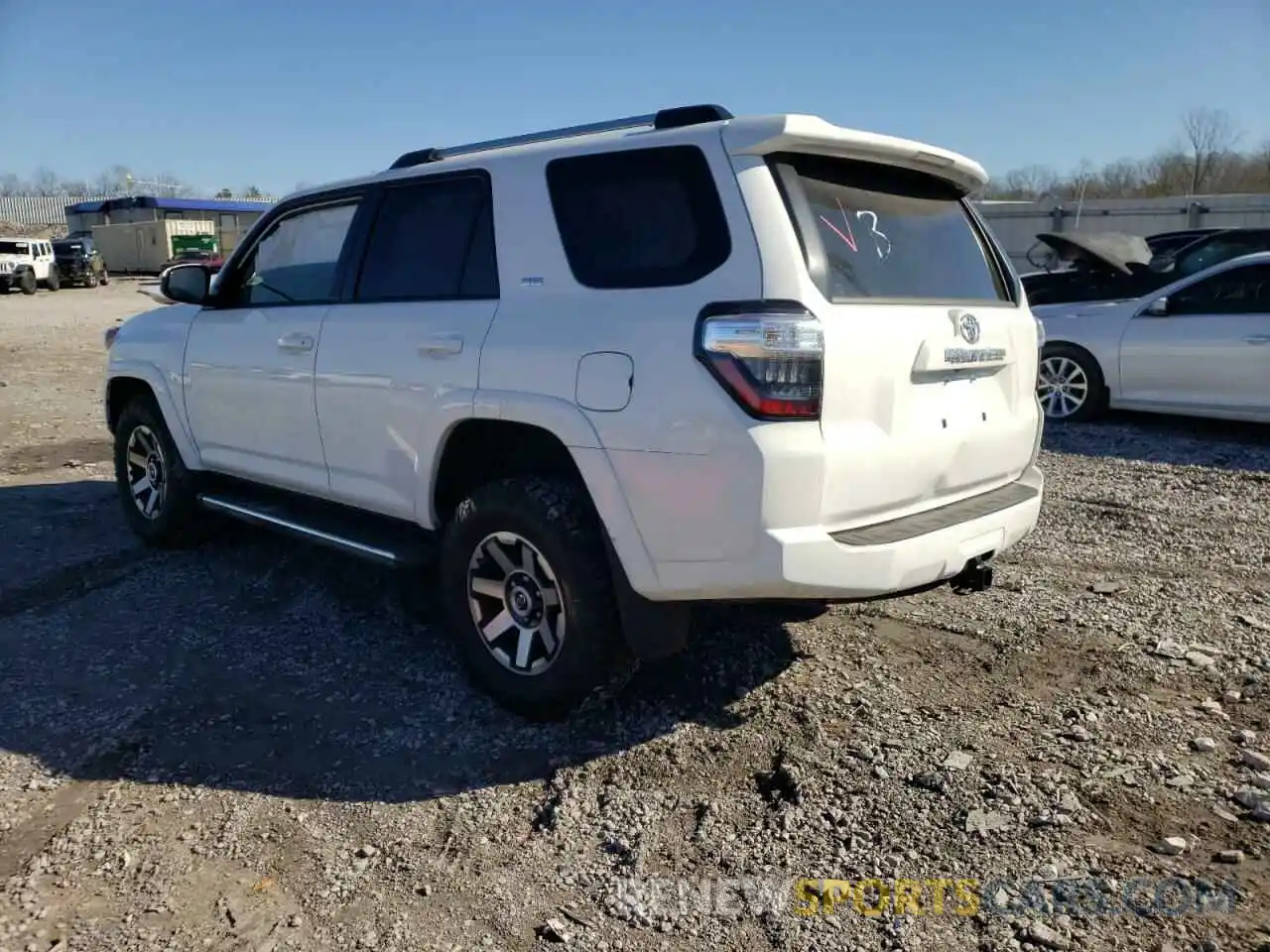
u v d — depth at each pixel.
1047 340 9.38
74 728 3.72
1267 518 6.09
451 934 2.62
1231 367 8.37
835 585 3.06
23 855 2.99
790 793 3.17
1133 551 5.46
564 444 3.37
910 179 3.71
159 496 5.68
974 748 3.39
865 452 3.14
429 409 3.78
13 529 6.23
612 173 3.44
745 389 2.98
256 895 2.79
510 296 3.64
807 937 2.56
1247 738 3.41
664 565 3.18
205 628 4.63
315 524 4.48
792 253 3.07
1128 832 2.92
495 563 3.71
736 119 3.24
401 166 4.30
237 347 4.79
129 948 2.59
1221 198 27.38
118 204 54.41
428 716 3.77
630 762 3.40
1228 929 2.52
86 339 19.08
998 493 3.83
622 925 2.64
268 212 4.85
